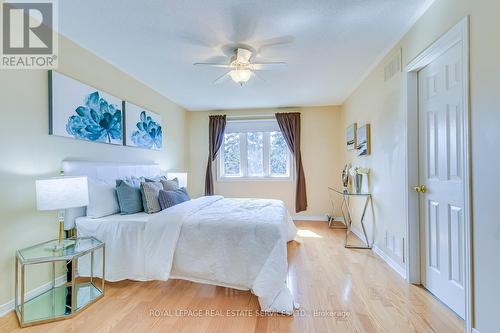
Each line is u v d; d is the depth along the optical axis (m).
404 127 2.41
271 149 5.31
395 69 2.60
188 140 5.41
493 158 1.41
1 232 1.85
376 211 3.16
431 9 1.97
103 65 2.85
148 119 3.76
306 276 2.50
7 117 1.90
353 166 4.13
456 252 1.85
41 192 1.89
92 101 2.66
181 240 2.28
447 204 1.94
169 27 2.24
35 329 1.71
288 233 3.53
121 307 1.99
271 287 1.97
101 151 2.82
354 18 2.14
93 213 2.48
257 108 5.24
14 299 1.92
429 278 2.19
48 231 2.22
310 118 5.12
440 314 1.86
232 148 5.43
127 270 2.34
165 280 2.21
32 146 2.07
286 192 5.21
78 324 1.77
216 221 2.29
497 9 1.37
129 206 2.66
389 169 2.77
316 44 2.57
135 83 3.48
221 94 4.25
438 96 2.03
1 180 1.86
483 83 1.47
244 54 2.55
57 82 2.26
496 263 1.40
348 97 4.42
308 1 1.91
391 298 2.08
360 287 2.27
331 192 5.06
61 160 2.32
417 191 2.30
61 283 2.32
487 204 1.45
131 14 2.05
